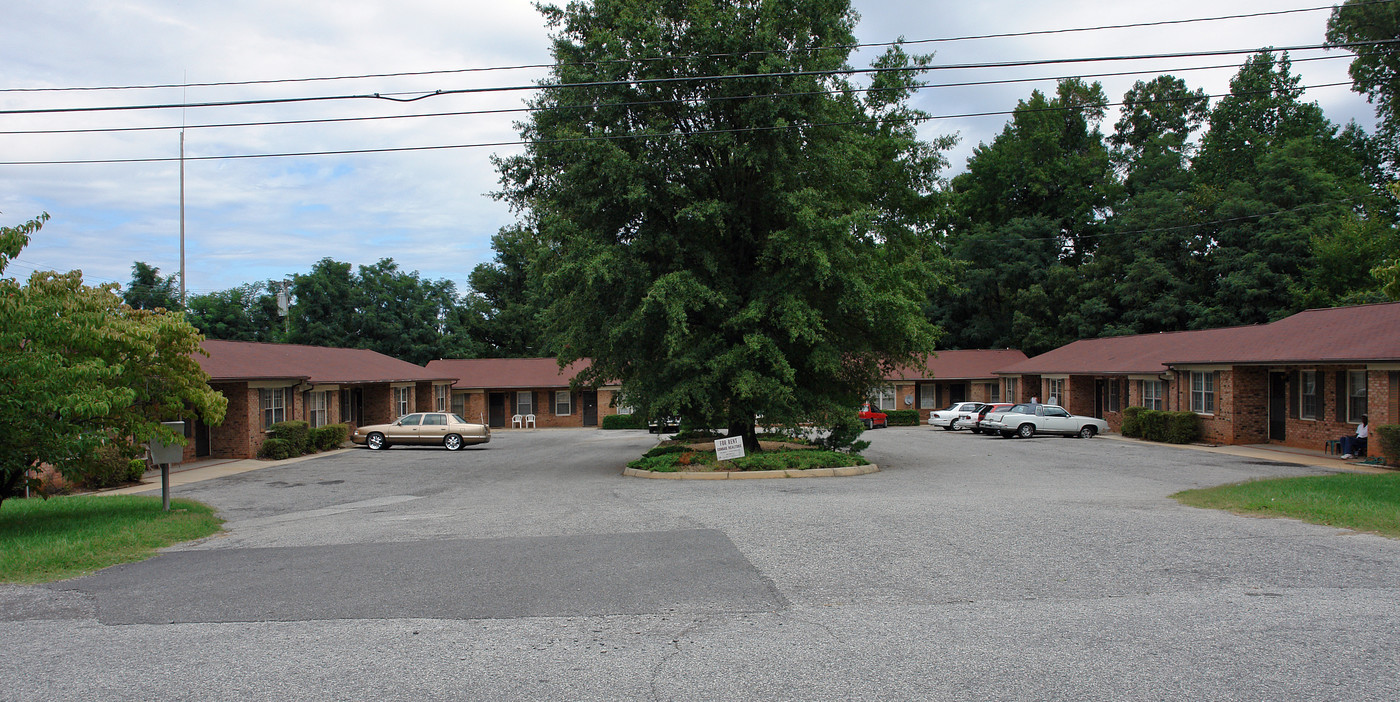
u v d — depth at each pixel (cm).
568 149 1962
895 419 4831
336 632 595
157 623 625
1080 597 657
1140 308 4634
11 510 1357
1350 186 4356
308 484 1958
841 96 2066
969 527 967
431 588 723
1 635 596
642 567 789
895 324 2100
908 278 2331
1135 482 1706
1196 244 4503
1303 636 546
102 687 484
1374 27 3597
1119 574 730
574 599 679
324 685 486
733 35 1833
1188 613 605
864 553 830
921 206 2467
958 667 500
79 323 1111
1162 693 452
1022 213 5959
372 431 3203
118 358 1194
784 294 1944
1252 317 4081
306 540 1019
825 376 2280
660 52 1878
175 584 761
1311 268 3991
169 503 1372
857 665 507
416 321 5875
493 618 627
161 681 495
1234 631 560
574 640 569
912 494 1431
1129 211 4975
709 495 1460
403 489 1830
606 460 2612
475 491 1730
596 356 2244
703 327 2105
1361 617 587
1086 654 519
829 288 2039
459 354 6000
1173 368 3048
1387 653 509
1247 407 2719
